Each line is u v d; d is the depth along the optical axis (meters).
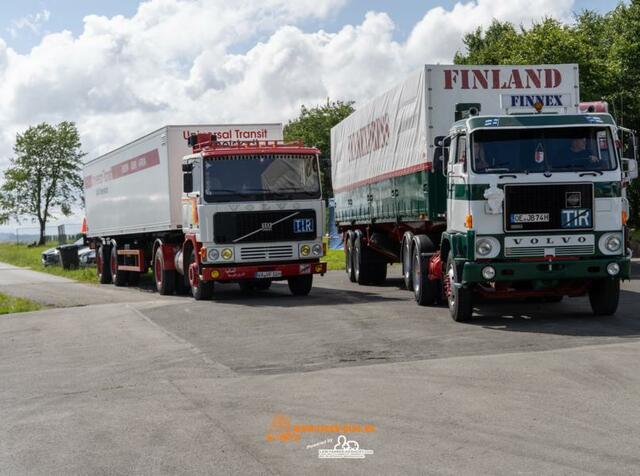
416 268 16.33
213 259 18.27
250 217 18.38
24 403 8.98
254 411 8.02
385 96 18.53
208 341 12.75
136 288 25.39
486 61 40.84
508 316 13.97
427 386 8.59
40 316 17.58
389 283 22.72
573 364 9.25
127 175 24.62
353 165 21.95
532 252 12.60
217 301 18.75
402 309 15.55
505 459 6.16
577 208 12.60
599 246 12.62
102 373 10.56
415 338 11.91
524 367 9.23
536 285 12.80
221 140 20.23
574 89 15.72
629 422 6.96
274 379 9.45
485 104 15.64
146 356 11.68
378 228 20.61
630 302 15.43
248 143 19.09
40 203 87.69
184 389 9.23
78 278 31.81
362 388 8.69
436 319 13.89
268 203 18.45
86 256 37.44
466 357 10.05
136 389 9.40
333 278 25.48
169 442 7.11
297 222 18.59
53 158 87.69
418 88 16.02
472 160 12.70
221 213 18.23
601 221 12.64
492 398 7.95
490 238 12.61
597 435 6.64
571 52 32.56
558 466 5.96
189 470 6.30
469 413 7.48
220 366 10.55
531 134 12.77
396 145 17.66
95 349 12.63
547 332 11.91
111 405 8.63
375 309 15.77
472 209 12.63
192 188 18.73
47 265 41.31
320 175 18.88
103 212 27.88
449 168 13.68
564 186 12.61
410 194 16.67
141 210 23.17
